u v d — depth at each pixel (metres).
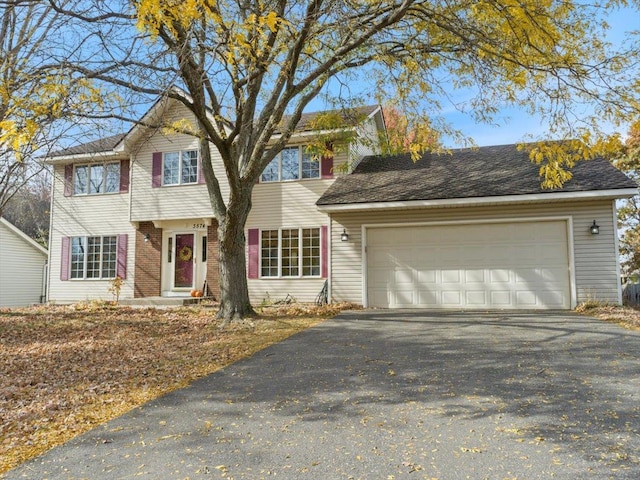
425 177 13.74
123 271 17.28
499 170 13.27
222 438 3.75
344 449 3.48
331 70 9.79
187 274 16.66
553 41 6.98
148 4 4.66
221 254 10.49
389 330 8.67
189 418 4.25
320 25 7.84
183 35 6.47
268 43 7.11
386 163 16.08
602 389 4.75
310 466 3.21
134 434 3.89
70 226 18.19
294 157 15.82
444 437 3.65
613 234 11.20
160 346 8.03
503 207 12.02
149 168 16.95
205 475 3.10
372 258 13.07
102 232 17.73
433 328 8.75
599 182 11.09
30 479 3.11
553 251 11.68
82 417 4.35
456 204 11.95
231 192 9.80
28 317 11.98
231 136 9.02
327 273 14.61
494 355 6.37
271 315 11.02
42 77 6.00
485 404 4.40
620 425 3.78
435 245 12.61
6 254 21.28
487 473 3.04
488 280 12.12
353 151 15.29
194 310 12.73
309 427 3.95
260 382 5.43
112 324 10.79
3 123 4.53
